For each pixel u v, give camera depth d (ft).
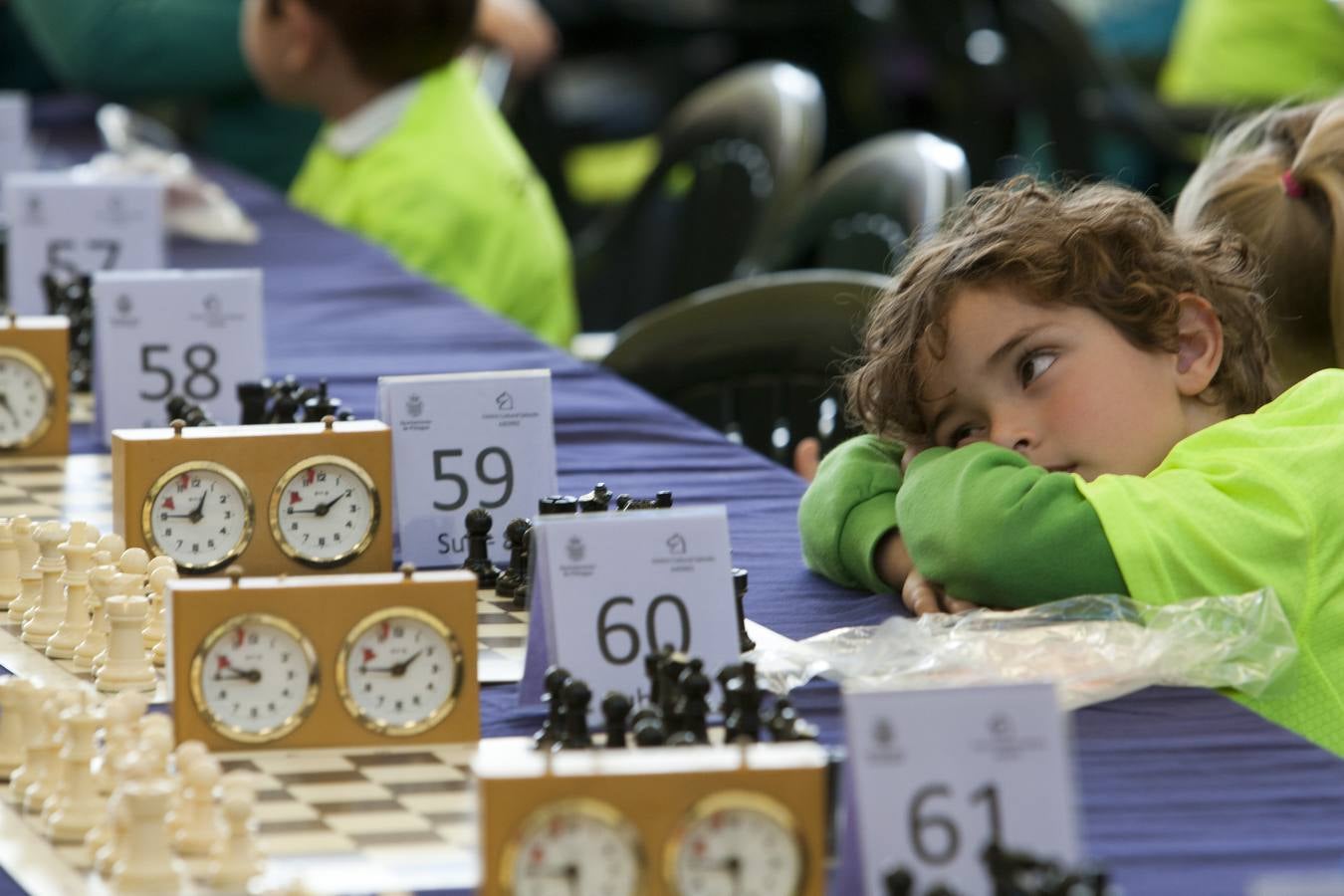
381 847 14.52
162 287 28.78
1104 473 20.53
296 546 20.76
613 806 12.32
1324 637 19.35
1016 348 20.43
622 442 28.78
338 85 48.52
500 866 12.21
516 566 21.71
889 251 38.01
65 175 50.62
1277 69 72.38
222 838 14.28
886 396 21.42
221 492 20.66
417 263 46.42
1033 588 19.43
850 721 12.55
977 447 20.30
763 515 25.25
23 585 20.84
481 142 47.93
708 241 50.19
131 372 28.78
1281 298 25.58
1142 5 85.76
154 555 20.54
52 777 15.53
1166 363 20.84
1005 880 12.09
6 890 13.91
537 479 23.17
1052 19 66.44
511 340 35.99
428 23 47.67
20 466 27.48
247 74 66.64
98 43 65.36
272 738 16.57
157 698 18.15
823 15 81.97
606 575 17.28
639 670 17.20
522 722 17.51
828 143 83.35
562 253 49.11
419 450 22.90
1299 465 19.62
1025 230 20.57
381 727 16.69
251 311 29.07
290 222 49.32
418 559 22.93
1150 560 19.08
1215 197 26.43
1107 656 18.06
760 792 12.43
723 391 35.01
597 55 85.15
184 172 48.62
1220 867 13.88
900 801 12.50
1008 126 70.13
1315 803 15.12
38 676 18.80
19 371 27.89
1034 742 12.58
